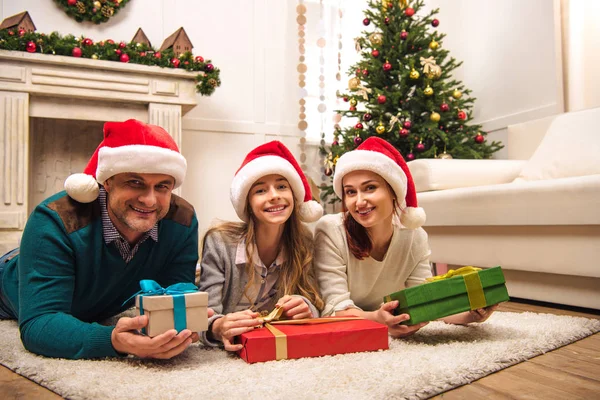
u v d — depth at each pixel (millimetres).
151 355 935
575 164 2018
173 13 3543
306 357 1013
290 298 1181
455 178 2406
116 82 2914
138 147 1012
